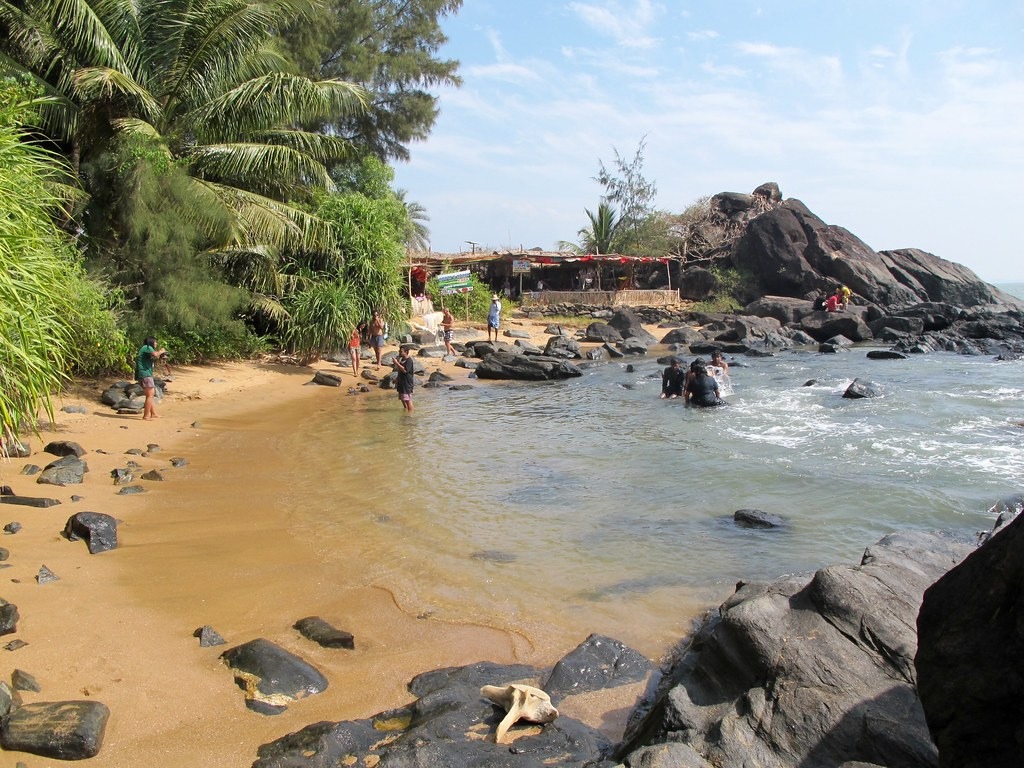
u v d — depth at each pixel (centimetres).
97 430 1320
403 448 1332
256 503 975
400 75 3603
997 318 3397
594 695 527
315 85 2105
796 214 4959
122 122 1827
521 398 1948
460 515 945
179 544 809
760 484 1067
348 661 582
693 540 851
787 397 1859
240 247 2109
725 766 383
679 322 4219
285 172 2159
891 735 370
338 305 2255
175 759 446
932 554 519
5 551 718
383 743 462
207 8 1991
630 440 1392
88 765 437
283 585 718
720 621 478
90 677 524
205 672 547
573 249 5803
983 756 284
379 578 743
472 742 450
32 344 801
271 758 436
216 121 2100
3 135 843
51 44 1730
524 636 627
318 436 1430
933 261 5181
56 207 1363
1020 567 276
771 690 415
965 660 291
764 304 4266
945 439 1320
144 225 1736
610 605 685
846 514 923
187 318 1809
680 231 5541
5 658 534
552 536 868
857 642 429
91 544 766
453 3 3772
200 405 1662
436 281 3709
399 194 4166
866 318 4062
